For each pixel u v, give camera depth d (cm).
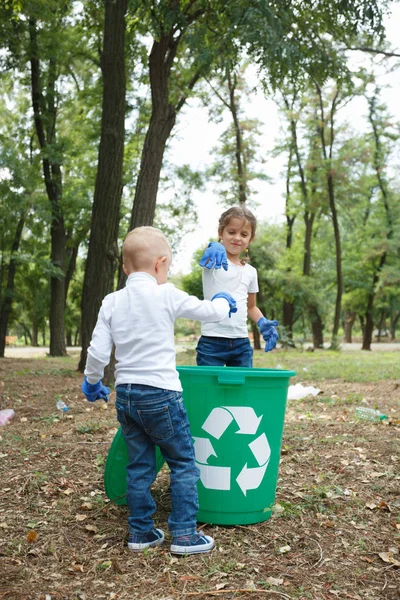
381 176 2961
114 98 953
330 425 569
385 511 338
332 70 1005
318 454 456
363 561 273
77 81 1872
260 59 843
